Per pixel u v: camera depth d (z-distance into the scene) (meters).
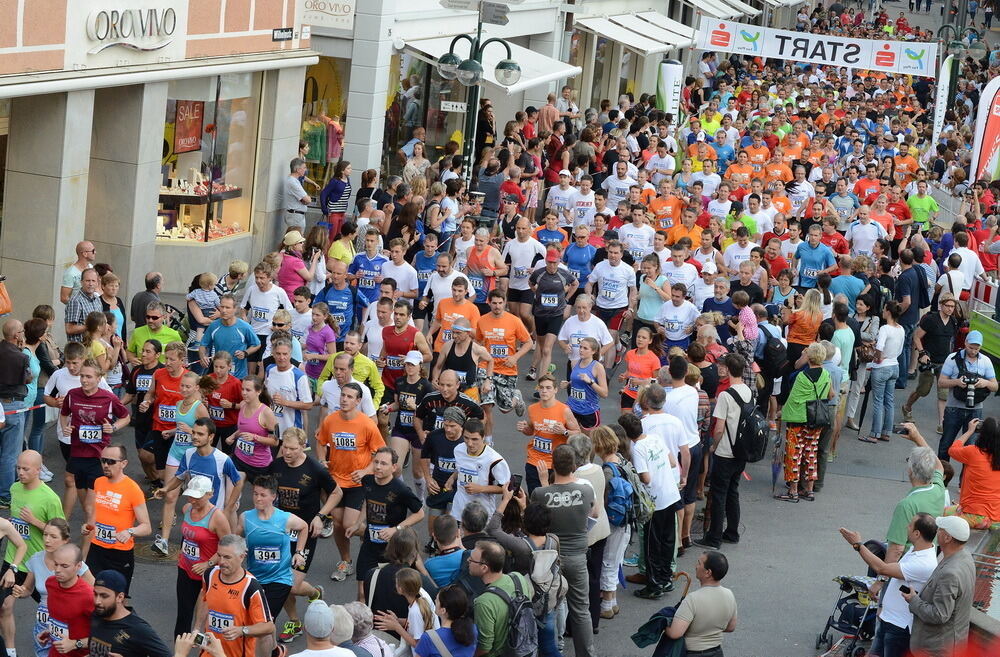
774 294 44.66
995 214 62.03
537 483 31.81
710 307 42.16
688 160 67.00
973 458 30.89
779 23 174.00
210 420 28.62
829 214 55.91
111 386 36.00
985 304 50.97
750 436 33.47
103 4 42.03
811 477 38.59
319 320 37.00
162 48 46.06
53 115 41.06
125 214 46.44
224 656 22.61
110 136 45.91
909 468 27.28
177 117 50.47
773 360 40.75
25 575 25.88
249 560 25.73
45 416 34.94
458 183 52.03
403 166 61.03
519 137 66.56
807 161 72.00
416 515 27.31
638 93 110.19
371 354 37.03
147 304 37.62
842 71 131.75
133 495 27.02
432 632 22.28
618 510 28.62
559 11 83.62
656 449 30.44
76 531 31.44
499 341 38.25
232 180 54.34
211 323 36.31
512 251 47.09
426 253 45.59
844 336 41.56
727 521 34.97
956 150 82.69
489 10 53.12
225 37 50.31
